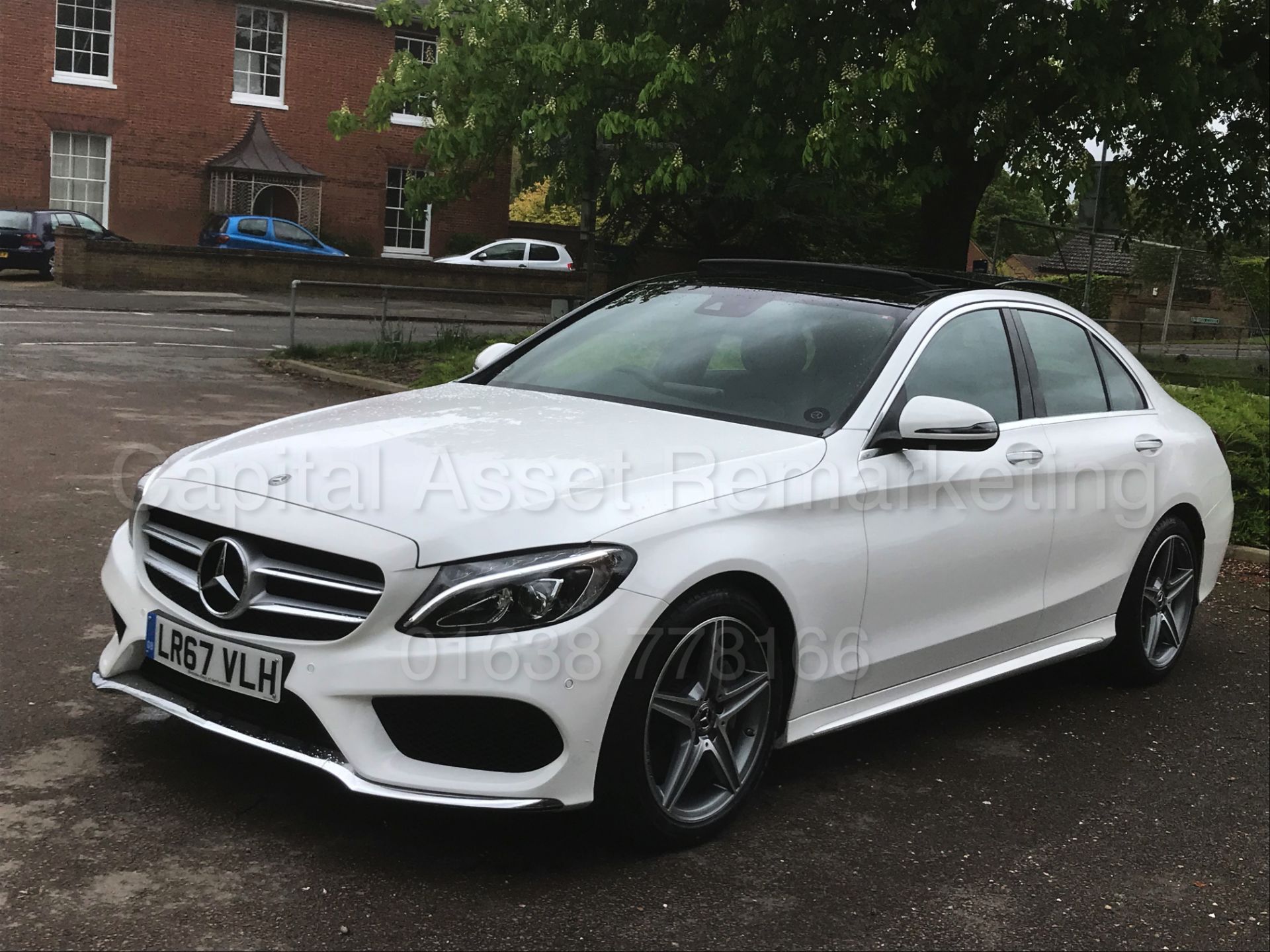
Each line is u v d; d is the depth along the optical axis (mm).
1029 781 4273
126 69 29312
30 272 27266
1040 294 5152
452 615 3070
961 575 4238
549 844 3430
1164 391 5668
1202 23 12141
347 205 32188
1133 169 15125
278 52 31016
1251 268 25172
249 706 3293
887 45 11344
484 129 13711
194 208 30391
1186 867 3738
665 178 12328
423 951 2854
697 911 3154
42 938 2770
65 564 5707
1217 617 6637
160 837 3268
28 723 3930
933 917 3271
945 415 3857
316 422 4035
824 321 4418
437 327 18188
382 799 3322
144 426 9516
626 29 13023
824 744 4438
